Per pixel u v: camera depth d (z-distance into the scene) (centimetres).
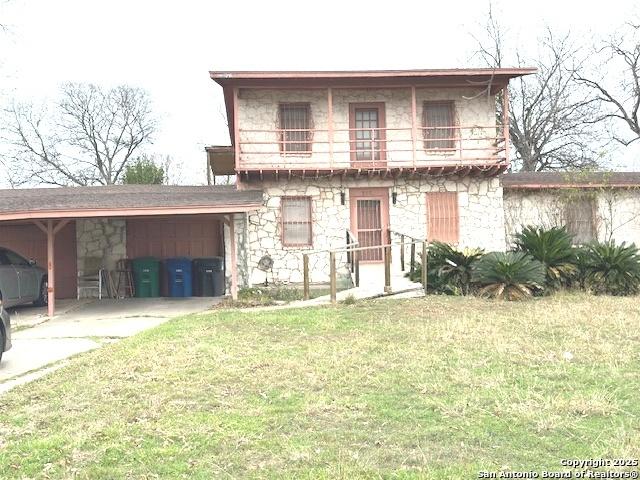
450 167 1756
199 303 1559
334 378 668
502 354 768
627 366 704
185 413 557
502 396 581
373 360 749
